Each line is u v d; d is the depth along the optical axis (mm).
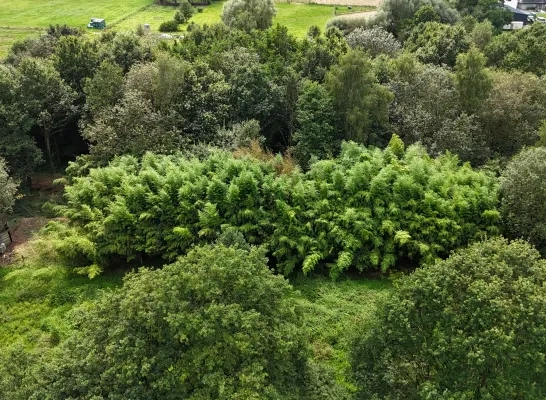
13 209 34062
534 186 25672
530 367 13664
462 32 52375
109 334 14391
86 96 38438
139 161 31859
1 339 22531
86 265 27156
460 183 28922
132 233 27000
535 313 13727
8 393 13625
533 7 119812
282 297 17125
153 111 34594
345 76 34094
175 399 13711
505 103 34312
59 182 34656
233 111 35969
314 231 27359
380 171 28188
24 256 28281
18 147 34406
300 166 32031
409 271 27422
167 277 15000
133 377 13625
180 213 27094
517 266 15336
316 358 21109
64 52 40562
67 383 13852
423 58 48969
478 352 13148
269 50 42594
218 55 39625
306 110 33594
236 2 61219
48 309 24406
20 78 36312
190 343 14273
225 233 24062
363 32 52094
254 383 13320
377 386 15547
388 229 26703
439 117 34531
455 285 14836
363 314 23250
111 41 45906
